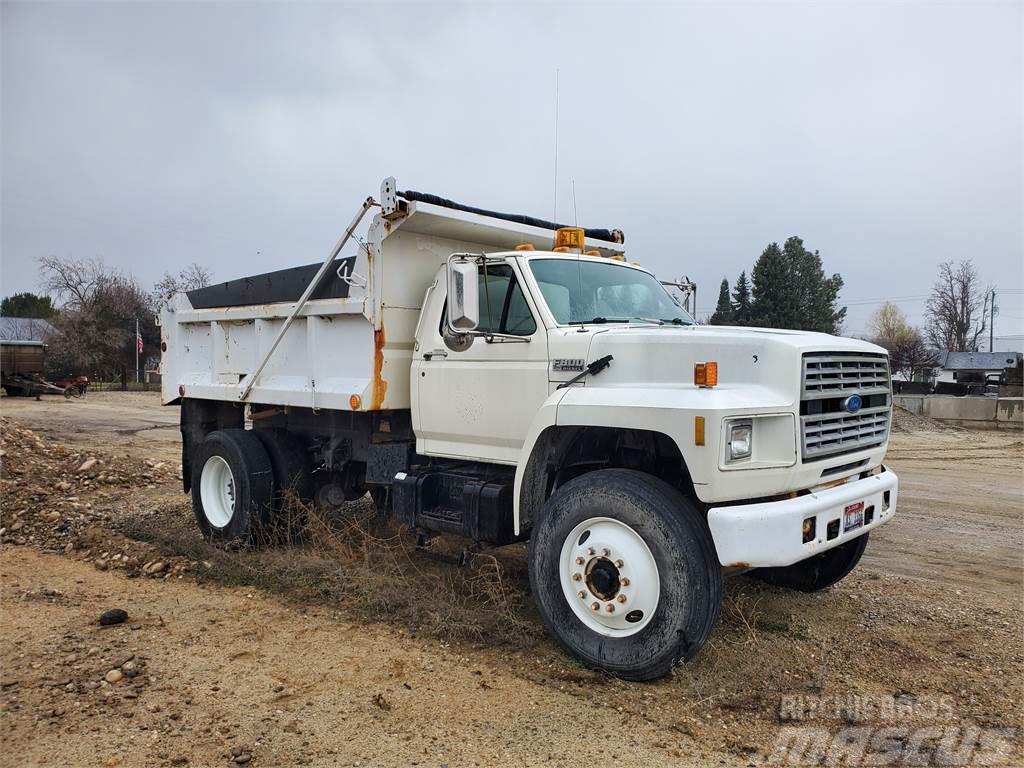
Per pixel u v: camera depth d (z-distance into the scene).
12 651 4.14
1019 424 18.45
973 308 61.12
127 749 3.10
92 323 48.91
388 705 3.50
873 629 4.56
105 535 6.63
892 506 4.54
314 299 5.88
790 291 46.84
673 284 6.34
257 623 4.63
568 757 3.07
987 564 6.17
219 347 7.15
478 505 4.77
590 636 3.91
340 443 6.24
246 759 3.02
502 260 4.91
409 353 5.50
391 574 5.34
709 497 3.54
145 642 4.30
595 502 3.91
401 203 5.02
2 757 3.04
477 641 4.30
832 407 4.05
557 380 4.43
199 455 6.86
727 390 3.70
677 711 3.47
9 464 8.91
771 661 4.04
